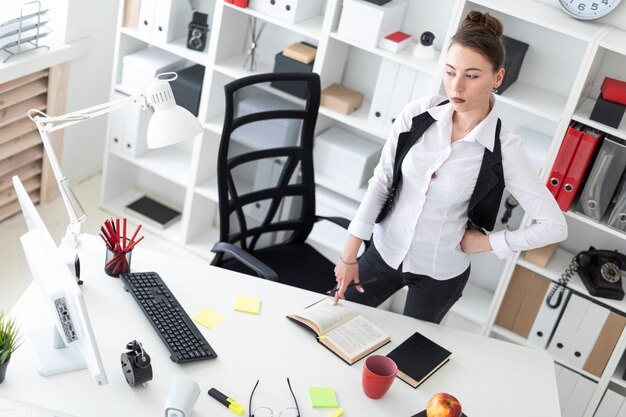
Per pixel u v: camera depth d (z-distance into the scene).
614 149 3.03
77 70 4.03
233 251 2.84
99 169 4.57
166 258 2.65
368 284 2.85
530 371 2.54
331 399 2.24
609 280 3.29
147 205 4.30
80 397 2.09
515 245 2.60
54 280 1.99
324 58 3.47
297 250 3.27
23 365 2.15
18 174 3.97
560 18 3.06
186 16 3.82
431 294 2.80
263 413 2.15
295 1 3.41
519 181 2.50
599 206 3.16
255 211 3.93
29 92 3.79
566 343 3.44
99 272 2.52
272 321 2.49
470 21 2.29
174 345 2.28
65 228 4.05
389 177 2.66
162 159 4.15
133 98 2.25
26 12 3.78
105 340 2.27
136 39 3.93
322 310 2.53
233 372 2.26
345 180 3.70
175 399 2.03
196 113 3.83
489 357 2.55
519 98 3.19
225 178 2.95
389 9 3.31
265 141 3.76
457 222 2.64
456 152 2.50
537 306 3.46
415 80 3.34
